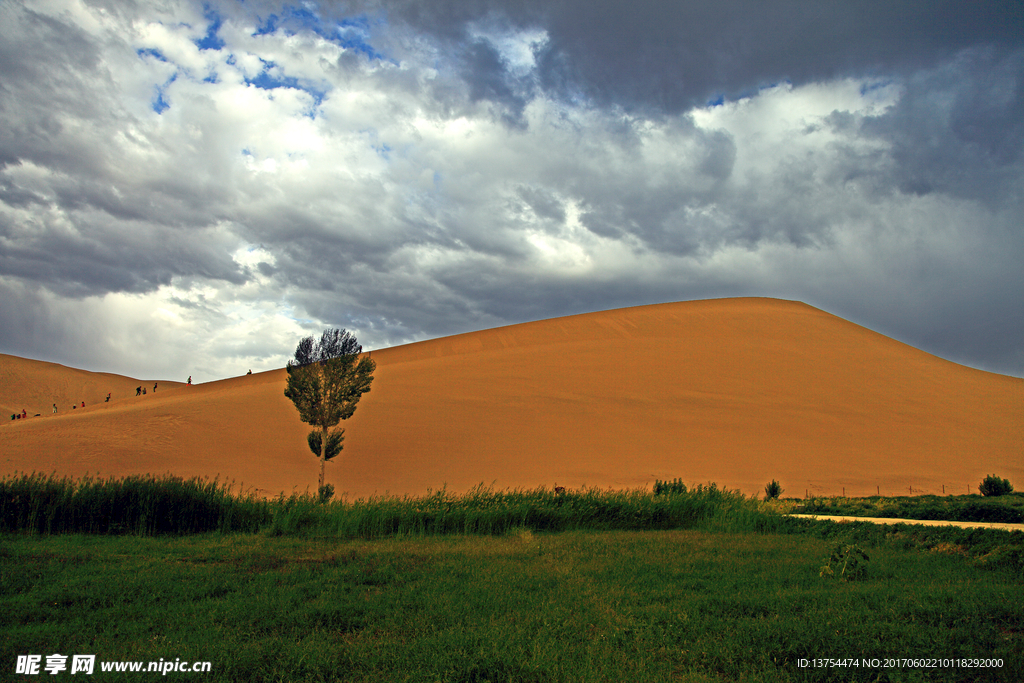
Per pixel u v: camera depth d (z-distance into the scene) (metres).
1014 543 12.03
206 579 9.65
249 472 38.88
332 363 35.28
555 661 6.22
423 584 9.45
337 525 15.76
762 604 8.37
